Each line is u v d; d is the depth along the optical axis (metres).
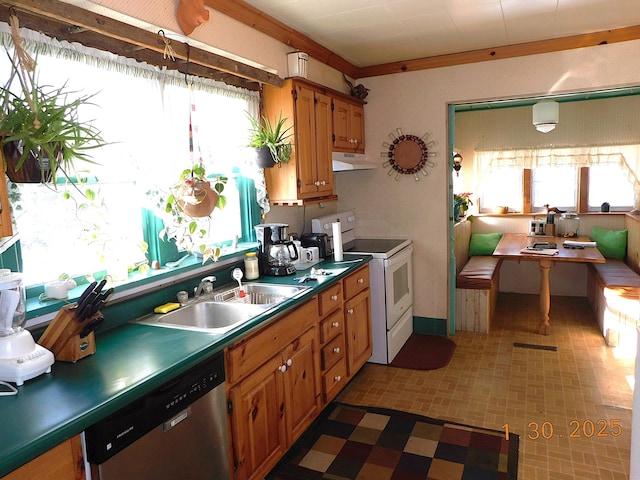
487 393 3.06
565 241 4.83
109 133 1.91
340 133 3.61
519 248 4.57
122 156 1.97
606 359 3.54
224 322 2.30
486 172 5.74
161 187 2.17
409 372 3.42
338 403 3.00
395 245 3.83
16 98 1.40
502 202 5.82
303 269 3.09
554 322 4.49
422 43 3.41
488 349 3.83
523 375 3.32
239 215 3.03
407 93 3.98
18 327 1.51
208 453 1.72
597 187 5.39
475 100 3.78
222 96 2.56
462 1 2.61
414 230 4.13
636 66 3.27
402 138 4.04
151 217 2.31
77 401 1.30
